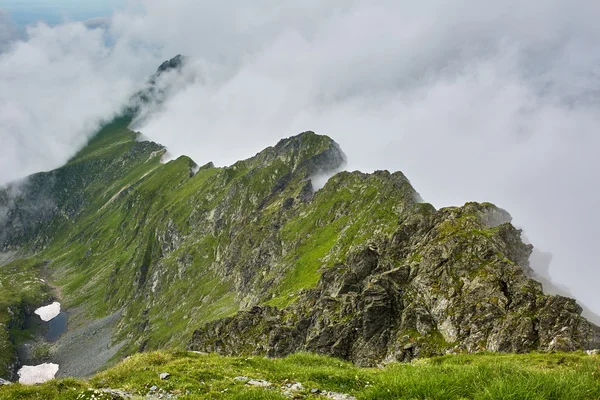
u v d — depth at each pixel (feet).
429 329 229.25
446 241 264.72
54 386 76.38
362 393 61.05
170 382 78.79
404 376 62.28
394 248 309.83
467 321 214.90
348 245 494.18
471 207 306.35
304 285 453.17
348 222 590.14
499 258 237.04
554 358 119.34
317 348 272.31
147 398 71.56
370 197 602.85
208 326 411.95
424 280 254.27
